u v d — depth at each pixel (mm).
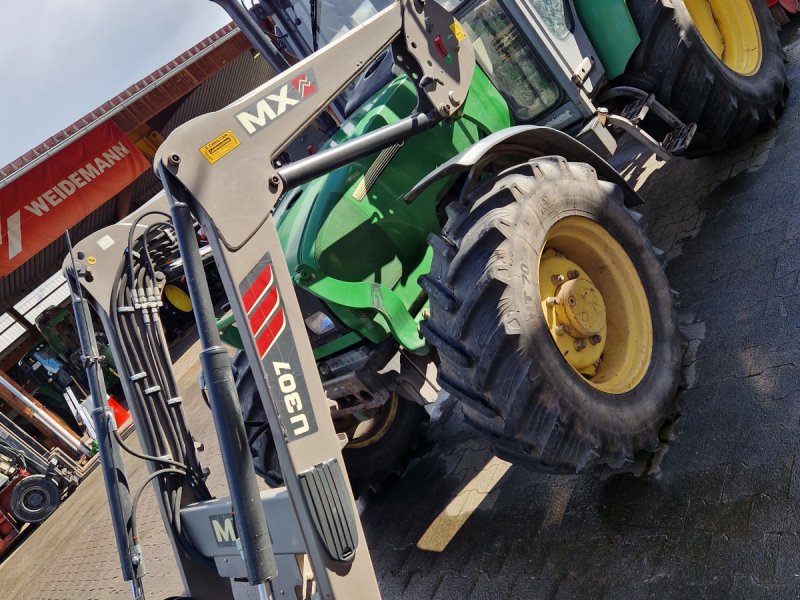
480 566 2779
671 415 2684
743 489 2211
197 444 2650
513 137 2707
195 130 1990
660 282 2789
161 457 2541
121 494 2398
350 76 2422
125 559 2330
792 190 3340
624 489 2580
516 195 2494
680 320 3115
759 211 3381
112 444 2436
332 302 2891
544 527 2711
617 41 3639
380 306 2949
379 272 3053
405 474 3871
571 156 2951
